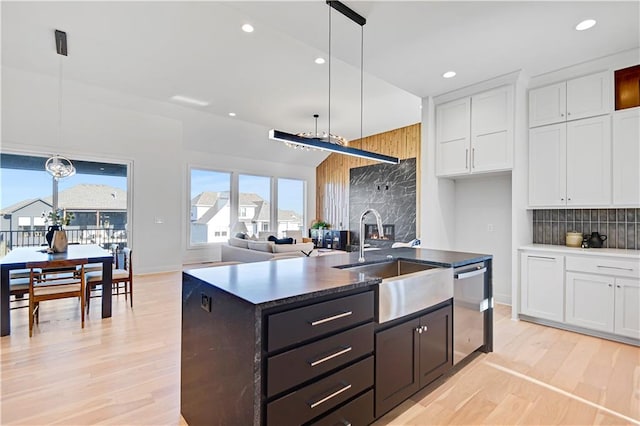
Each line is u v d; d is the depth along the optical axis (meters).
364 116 6.91
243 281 1.66
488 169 3.78
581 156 3.34
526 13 2.52
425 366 2.09
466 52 3.15
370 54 3.19
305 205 10.35
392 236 8.16
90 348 2.80
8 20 3.52
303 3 2.42
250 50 4.12
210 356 1.59
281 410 1.35
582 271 3.15
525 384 2.26
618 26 2.68
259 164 9.16
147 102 5.95
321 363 1.48
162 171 6.41
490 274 2.82
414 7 2.46
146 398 2.06
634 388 2.20
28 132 5.07
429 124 4.30
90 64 4.54
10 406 1.96
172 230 6.52
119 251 5.43
